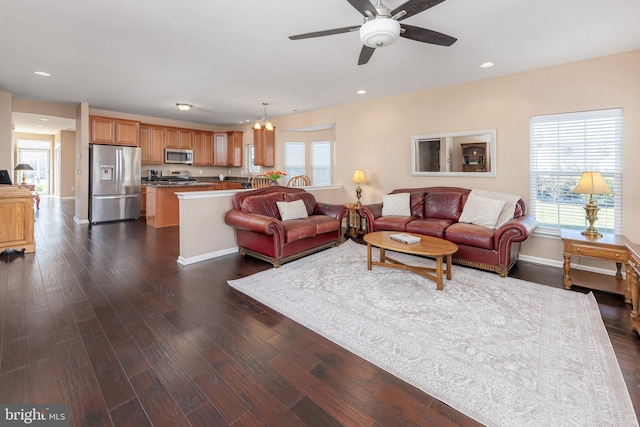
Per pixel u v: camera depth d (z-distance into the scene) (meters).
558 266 3.63
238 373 1.72
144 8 2.34
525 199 3.90
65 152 10.01
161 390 1.58
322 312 2.44
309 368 1.77
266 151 7.17
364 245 4.66
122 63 3.52
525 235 3.09
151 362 1.81
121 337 2.07
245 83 4.30
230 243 4.18
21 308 2.46
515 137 3.93
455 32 2.73
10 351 1.89
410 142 4.90
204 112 6.52
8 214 3.87
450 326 2.21
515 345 1.97
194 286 2.97
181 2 2.26
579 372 1.71
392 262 3.51
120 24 2.59
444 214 4.28
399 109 5.00
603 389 1.58
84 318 2.32
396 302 2.61
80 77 4.05
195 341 2.03
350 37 2.85
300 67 3.66
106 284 2.99
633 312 2.20
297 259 3.88
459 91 4.36
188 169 8.11
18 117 6.05
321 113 6.15
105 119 6.26
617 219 3.32
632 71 3.16
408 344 1.99
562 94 3.56
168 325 2.24
